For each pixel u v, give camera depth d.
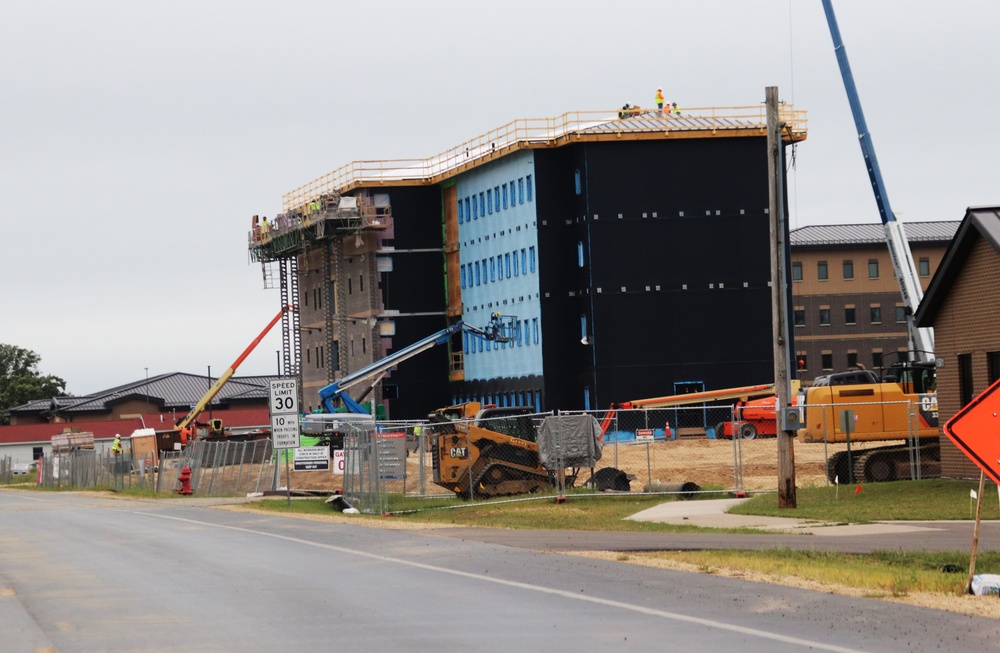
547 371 104.00
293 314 136.62
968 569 21.80
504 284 110.06
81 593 21.56
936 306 43.44
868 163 84.06
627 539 29.38
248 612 18.62
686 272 101.69
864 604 18.02
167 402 179.50
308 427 89.00
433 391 119.38
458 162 116.69
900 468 47.56
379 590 20.67
